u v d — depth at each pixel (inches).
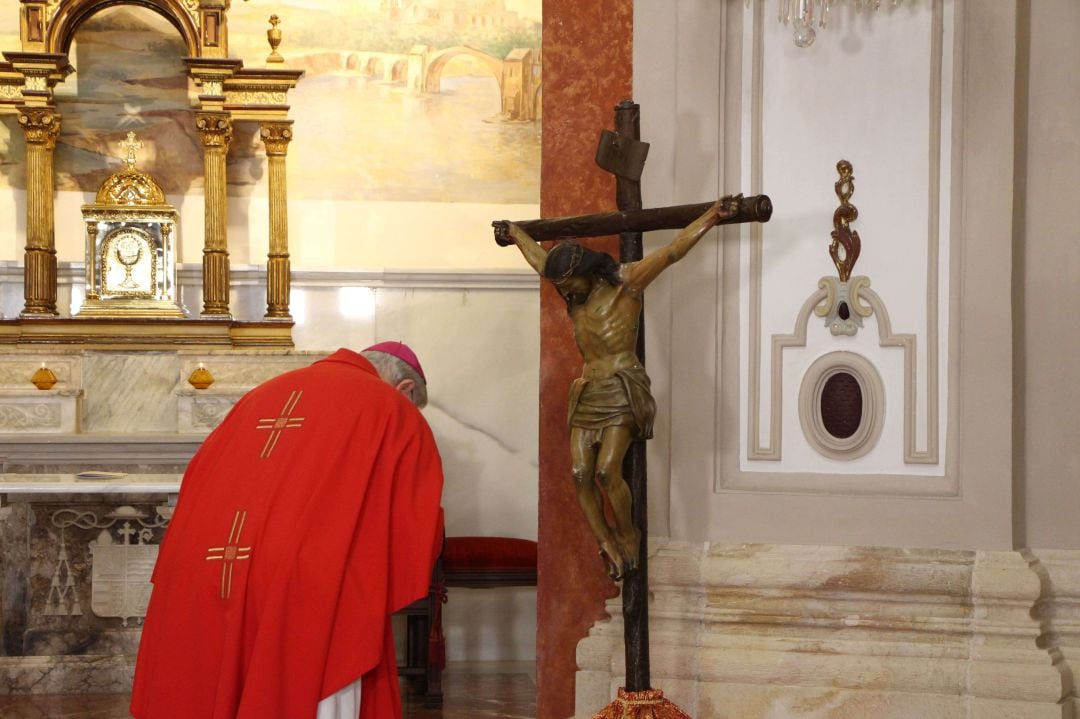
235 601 109.3
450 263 284.7
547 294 105.7
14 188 274.2
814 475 100.0
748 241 101.6
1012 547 96.0
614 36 104.7
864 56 100.5
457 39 284.7
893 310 99.4
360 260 282.5
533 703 232.4
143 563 230.7
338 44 282.2
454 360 278.4
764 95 101.6
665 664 99.1
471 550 237.6
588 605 104.2
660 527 101.9
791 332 100.9
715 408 101.3
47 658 226.2
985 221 97.2
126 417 261.7
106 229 266.7
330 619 108.1
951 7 99.0
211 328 264.5
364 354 136.7
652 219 87.7
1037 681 92.2
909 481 98.5
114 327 262.7
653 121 102.5
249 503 112.6
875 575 96.6
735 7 102.1
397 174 283.7
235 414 122.6
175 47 279.6
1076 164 98.4
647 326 102.7
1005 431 96.2
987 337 96.9
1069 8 98.9
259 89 267.6
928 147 99.2
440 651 229.1
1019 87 98.4
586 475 87.0
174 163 279.3
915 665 95.3
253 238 280.8
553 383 105.2
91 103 277.0
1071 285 98.3
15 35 274.2
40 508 228.8
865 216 100.1
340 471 113.3
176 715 111.2
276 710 105.7
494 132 285.7
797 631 98.6
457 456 277.0
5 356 258.7
